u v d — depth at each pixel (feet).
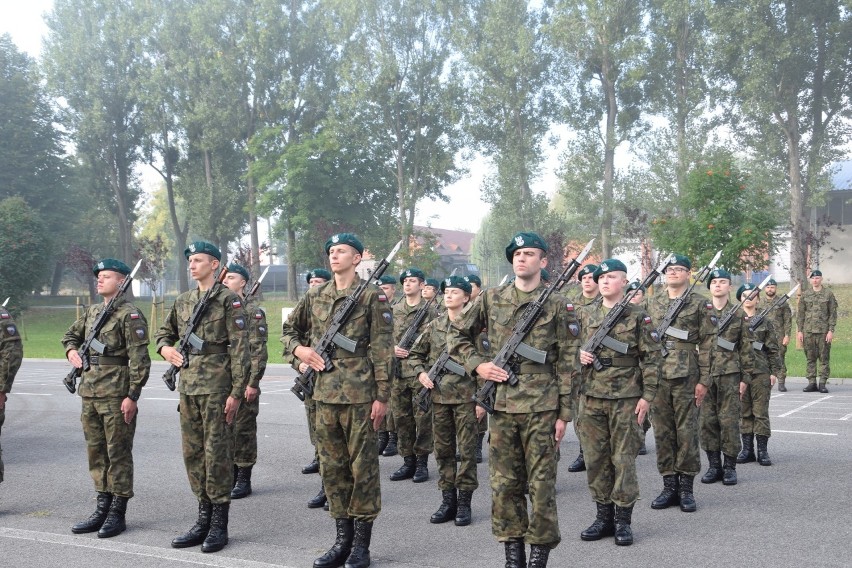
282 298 183.62
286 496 24.66
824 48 114.52
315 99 153.17
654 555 18.20
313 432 27.40
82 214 190.90
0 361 23.31
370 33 138.41
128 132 171.73
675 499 22.80
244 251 135.03
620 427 19.70
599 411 20.08
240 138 163.94
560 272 16.71
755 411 28.37
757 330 28.89
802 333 50.14
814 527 20.27
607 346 20.11
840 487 24.53
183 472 27.96
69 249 165.99
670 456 22.67
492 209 135.64
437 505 23.56
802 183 119.34
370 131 145.28
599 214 127.95
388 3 136.77
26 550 18.75
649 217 120.98
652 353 19.89
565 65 128.26
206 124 154.51
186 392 19.49
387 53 136.56
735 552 18.29
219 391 19.48
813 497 23.39
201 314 19.85
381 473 28.27
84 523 20.48
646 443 33.14
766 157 118.93
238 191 172.55
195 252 20.35
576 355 16.30
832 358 69.46
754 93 109.81
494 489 16.58
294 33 152.35
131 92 161.79
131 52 168.14
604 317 20.85
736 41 109.91
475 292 32.81
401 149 143.64
